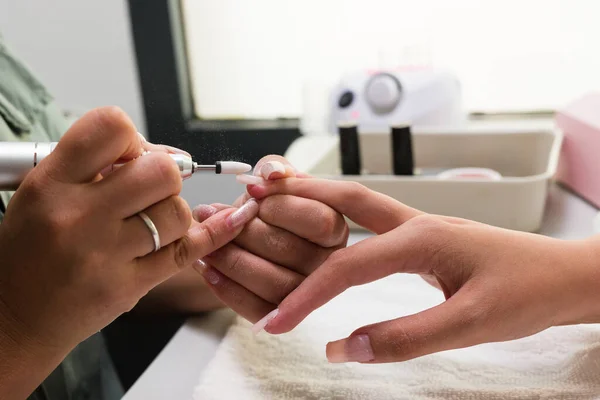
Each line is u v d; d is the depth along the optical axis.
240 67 0.84
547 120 0.78
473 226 0.40
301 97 0.84
